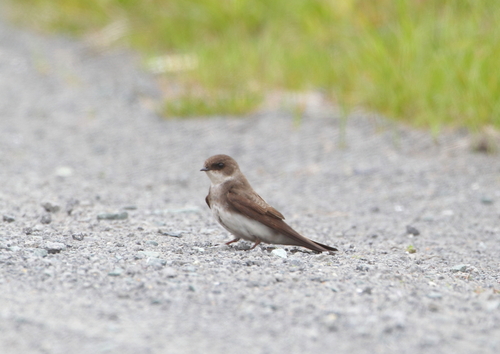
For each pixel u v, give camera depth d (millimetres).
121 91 24156
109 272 8992
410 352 7055
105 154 18953
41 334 7055
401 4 22516
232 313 7883
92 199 14562
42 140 19750
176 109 22156
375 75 21016
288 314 7926
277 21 25859
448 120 19594
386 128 20016
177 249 10500
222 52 24859
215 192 11062
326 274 9602
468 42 19812
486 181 16734
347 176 17344
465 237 13289
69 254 9930
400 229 13805
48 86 24734
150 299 8188
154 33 28406
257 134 20297
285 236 10891
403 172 17375
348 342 7219
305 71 23094
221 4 27141
